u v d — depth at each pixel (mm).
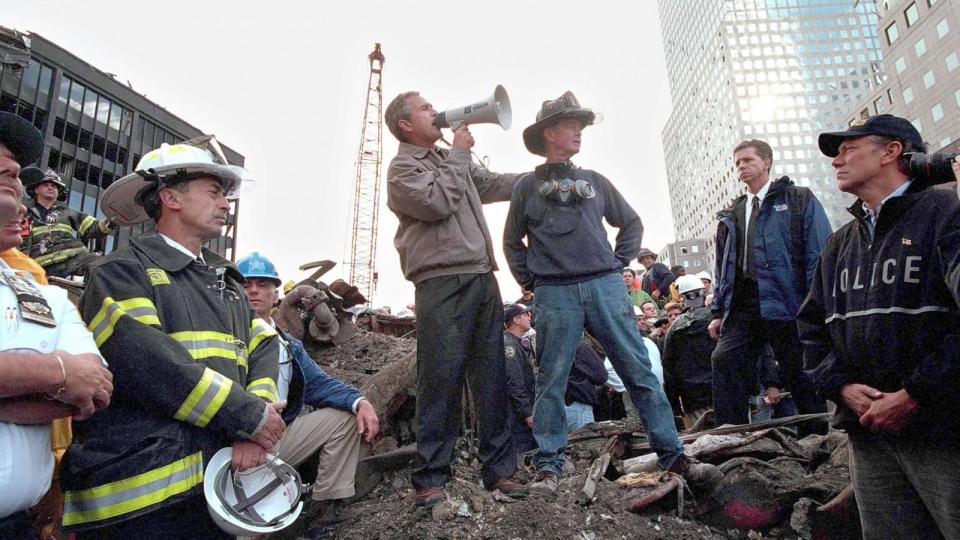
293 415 2420
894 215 2299
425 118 3311
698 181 132375
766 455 3570
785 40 115250
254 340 2316
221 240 45094
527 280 3676
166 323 1941
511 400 5008
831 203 107438
